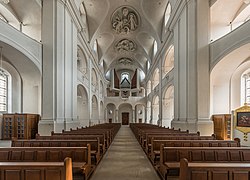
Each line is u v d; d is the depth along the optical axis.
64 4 10.89
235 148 4.33
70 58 11.98
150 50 24.83
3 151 4.23
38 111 10.84
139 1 17.38
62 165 2.73
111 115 34.06
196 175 2.57
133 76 33.56
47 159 4.23
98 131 9.02
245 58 8.93
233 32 8.28
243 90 10.03
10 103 10.88
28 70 10.45
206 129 9.33
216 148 4.35
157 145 5.75
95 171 5.27
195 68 9.79
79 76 15.45
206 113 9.54
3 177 2.74
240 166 2.63
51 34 10.12
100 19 18.53
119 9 18.67
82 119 18.39
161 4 16.88
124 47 25.25
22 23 11.28
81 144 5.52
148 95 29.12
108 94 34.84
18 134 9.99
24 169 2.74
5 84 10.92
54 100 9.98
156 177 4.80
